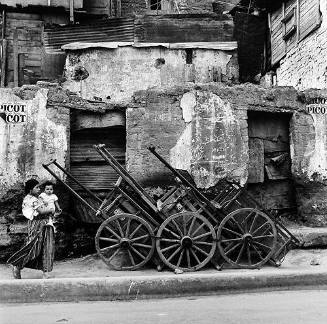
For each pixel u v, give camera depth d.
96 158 10.87
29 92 10.26
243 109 11.09
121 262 9.38
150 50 15.56
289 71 16.95
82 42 15.66
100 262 9.62
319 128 11.76
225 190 9.59
